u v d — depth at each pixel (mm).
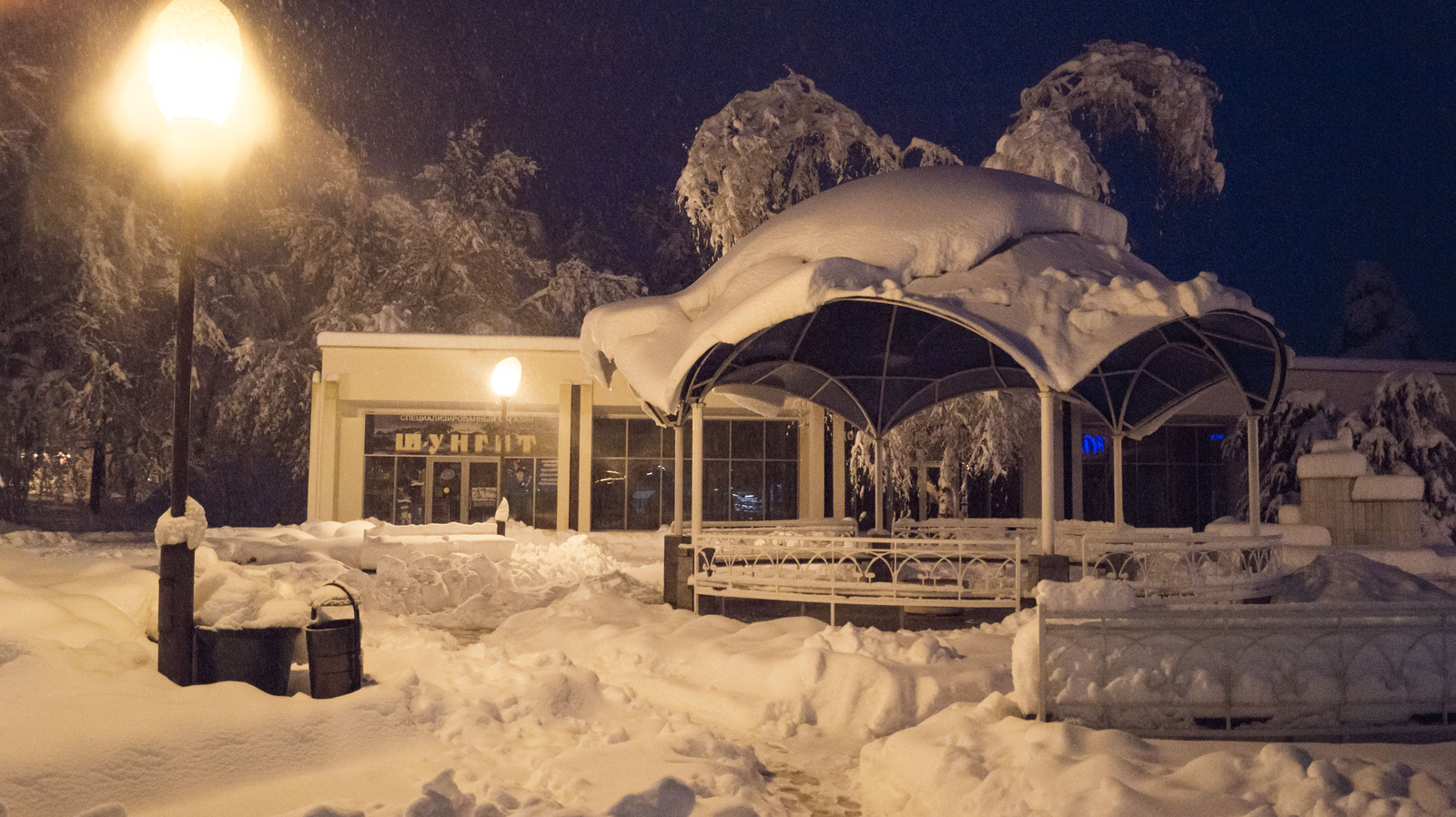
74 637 7203
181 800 5496
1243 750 5891
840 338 15977
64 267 32875
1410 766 5473
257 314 40875
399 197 45375
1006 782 5332
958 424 24531
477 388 28609
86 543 27125
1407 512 19016
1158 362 15508
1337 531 19766
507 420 29594
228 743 5887
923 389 17453
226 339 39750
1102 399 16547
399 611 14898
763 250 13484
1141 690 6598
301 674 8250
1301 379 30062
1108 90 24438
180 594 7027
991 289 11742
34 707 5594
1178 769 5387
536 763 6312
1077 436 29219
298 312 43500
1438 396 28016
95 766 5301
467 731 6766
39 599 7633
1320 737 6609
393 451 29172
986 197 12727
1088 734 6016
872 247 12242
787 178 26562
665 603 14172
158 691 6285
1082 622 6730
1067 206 13375
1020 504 29672
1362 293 51594
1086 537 12125
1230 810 4777
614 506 29750
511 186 47188
